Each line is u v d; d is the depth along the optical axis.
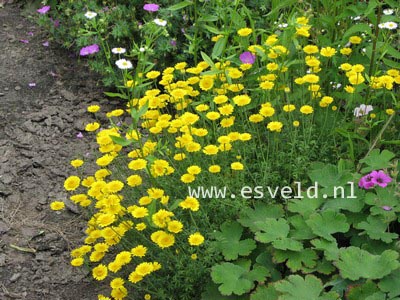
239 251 1.08
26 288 1.21
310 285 0.97
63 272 1.25
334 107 1.31
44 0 1.94
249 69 1.40
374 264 0.98
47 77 1.81
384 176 1.11
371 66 1.29
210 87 1.26
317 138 1.31
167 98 1.28
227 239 1.10
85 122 1.66
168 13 1.67
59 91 1.76
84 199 1.15
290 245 1.04
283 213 1.14
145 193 1.25
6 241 1.31
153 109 1.29
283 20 1.52
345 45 1.40
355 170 1.23
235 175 1.20
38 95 1.74
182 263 1.08
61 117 1.67
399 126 1.31
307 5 1.53
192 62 1.71
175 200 1.16
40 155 1.54
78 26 1.82
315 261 1.04
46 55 1.89
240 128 1.32
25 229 1.34
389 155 1.18
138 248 1.05
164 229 1.05
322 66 1.38
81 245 1.30
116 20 1.73
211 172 1.15
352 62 1.36
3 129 1.62
